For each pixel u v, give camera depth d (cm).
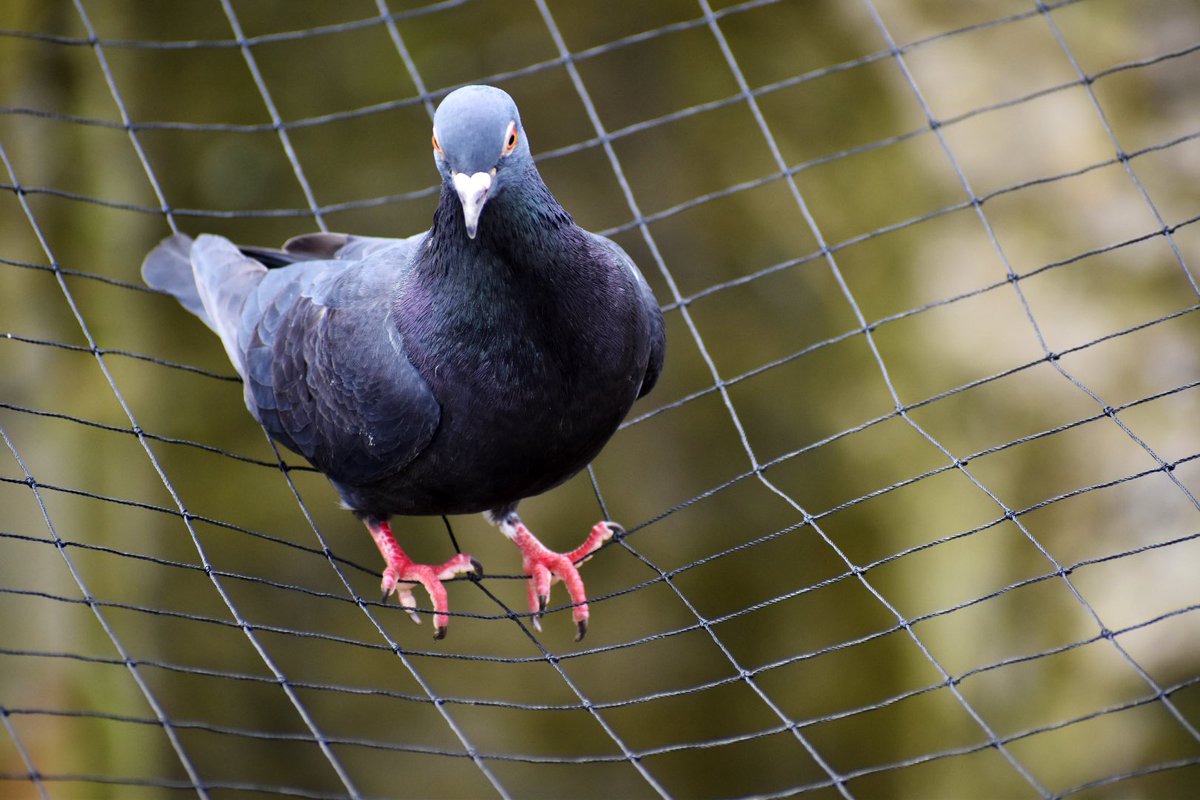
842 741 1503
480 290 727
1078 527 1458
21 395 1404
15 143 1395
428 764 1457
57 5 1390
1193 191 1568
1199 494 1423
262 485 1430
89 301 1424
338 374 802
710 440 1484
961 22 1603
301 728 1449
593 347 738
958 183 1566
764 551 1488
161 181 1446
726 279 1512
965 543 1490
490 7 1517
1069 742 1435
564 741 1478
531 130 1512
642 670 1477
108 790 1415
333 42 1486
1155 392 1477
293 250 965
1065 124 1580
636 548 1467
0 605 1389
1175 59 1625
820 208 1547
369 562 1435
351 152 1477
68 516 1398
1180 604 1403
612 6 1534
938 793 1487
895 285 1545
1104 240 1547
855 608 1503
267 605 1431
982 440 1507
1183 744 1407
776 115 1558
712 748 1495
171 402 1434
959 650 1480
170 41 1447
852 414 1511
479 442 766
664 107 1537
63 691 1405
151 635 1417
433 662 1450
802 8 1574
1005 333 1517
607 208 1507
